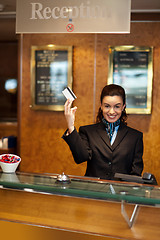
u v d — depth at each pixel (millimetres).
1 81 6496
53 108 4051
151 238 1499
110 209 1560
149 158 3912
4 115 6578
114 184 1627
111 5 2213
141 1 3619
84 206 1595
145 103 3869
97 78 3971
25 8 2295
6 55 6406
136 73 3865
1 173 1833
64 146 4102
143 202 1453
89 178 1771
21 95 4180
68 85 3982
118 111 2002
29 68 4137
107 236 1548
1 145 4410
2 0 3748
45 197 1657
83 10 2242
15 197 1713
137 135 2105
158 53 3852
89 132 2133
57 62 4008
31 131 4184
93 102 3986
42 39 4066
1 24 4402
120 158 2041
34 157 4184
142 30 3865
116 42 3908
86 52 3975
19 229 1688
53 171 4125
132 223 1526
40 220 1664
